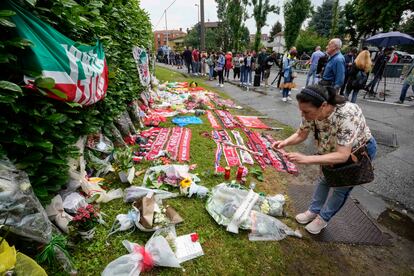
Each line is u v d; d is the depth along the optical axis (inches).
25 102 70.7
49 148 73.4
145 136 187.9
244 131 215.8
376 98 363.6
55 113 78.5
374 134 207.5
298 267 84.4
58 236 70.9
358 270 84.4
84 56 95.9
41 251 67.8
